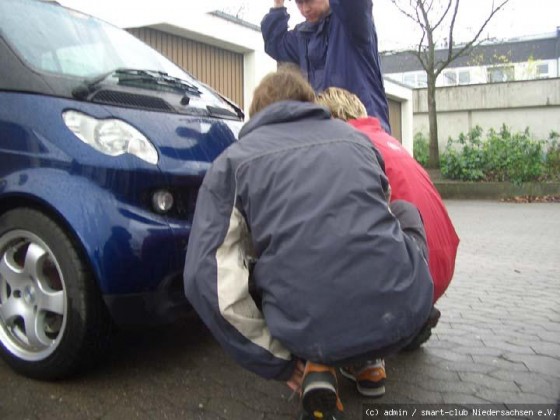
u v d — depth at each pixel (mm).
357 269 1909
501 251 6969
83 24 3557
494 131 18609
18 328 2859
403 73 35688
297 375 2145
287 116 2178
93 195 2545
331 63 3588
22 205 2766
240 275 2021
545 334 3604
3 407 2480
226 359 3045
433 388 2768
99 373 2842
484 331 3670
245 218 2078
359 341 1900
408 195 2646
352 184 1990
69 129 2668
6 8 3133
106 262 2473
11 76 2855
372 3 3480
